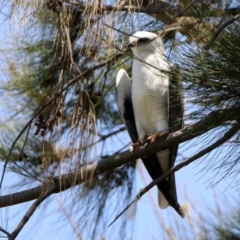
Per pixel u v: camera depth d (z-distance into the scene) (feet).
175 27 17.88
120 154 22.48
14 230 21.08
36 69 23.31
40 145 22.79
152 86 26.00
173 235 19.27
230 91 16.79
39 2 18.57
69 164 19.25
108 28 17.88
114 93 26.71
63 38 18.67
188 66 16.81
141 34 23.86
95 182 24.26
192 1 16.93
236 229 19.11
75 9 20.10
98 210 23.91
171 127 23.94
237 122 17.80
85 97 20.21
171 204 25.20
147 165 26.12
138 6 19.12
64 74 19.86
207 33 16.47
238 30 16.28
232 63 16.35
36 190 22.31
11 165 22.15
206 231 19.13
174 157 25.79
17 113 23.29
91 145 19.26
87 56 18.66
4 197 22.44
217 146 18.30
